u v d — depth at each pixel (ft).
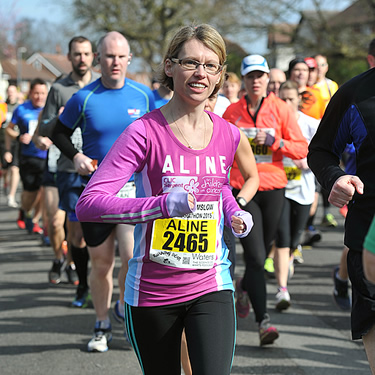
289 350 23.09
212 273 13.28
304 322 26.71
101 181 12.64
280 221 27.86
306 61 37.09
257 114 25.25
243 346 23.59
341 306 28.30
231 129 13.78
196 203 12.55
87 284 29.32
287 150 24.75
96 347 22.91
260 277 23.26
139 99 23.03
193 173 13.04
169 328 13.17
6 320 27.14
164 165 12.96
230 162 13.71
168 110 13.25
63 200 27.63
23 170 49.14
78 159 22.02
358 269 13.01
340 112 13.62
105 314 23.26
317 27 139.44
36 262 39.65
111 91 22.72
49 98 28.73
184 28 13.08
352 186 12.13
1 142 72.08
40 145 30.58
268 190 24.49
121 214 12.10
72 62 28.60
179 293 13.03
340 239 46.96
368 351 13.01
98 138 22.65
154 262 13.08
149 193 13.14
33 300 30.42
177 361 13.42
